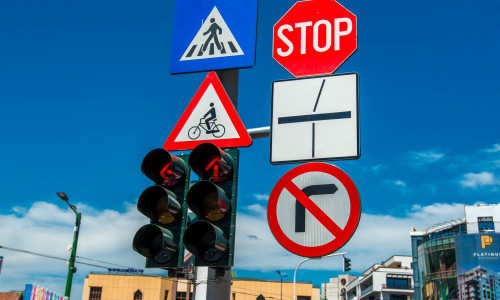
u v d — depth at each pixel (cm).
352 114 424
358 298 8669
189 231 407
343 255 3362
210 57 502
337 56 452
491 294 5584
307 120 434
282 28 476
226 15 509
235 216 410
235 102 491
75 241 2561
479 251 5725
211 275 430
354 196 394
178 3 527
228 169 422
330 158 418
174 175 432
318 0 472
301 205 404
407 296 7619
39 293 5503
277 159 432
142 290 8319
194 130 481
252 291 8738
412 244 6644
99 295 8356
